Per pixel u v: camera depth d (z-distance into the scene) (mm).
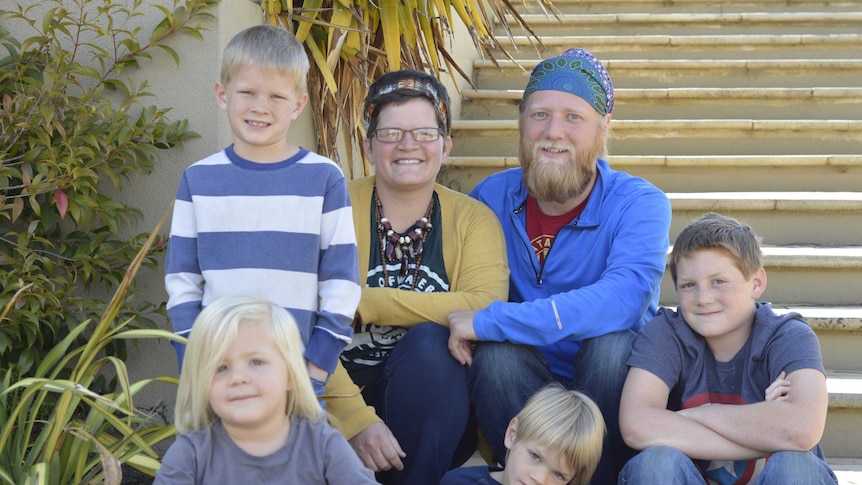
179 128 2346
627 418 1927
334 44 2670
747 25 5043
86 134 2176
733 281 1934
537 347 2186
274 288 1843
